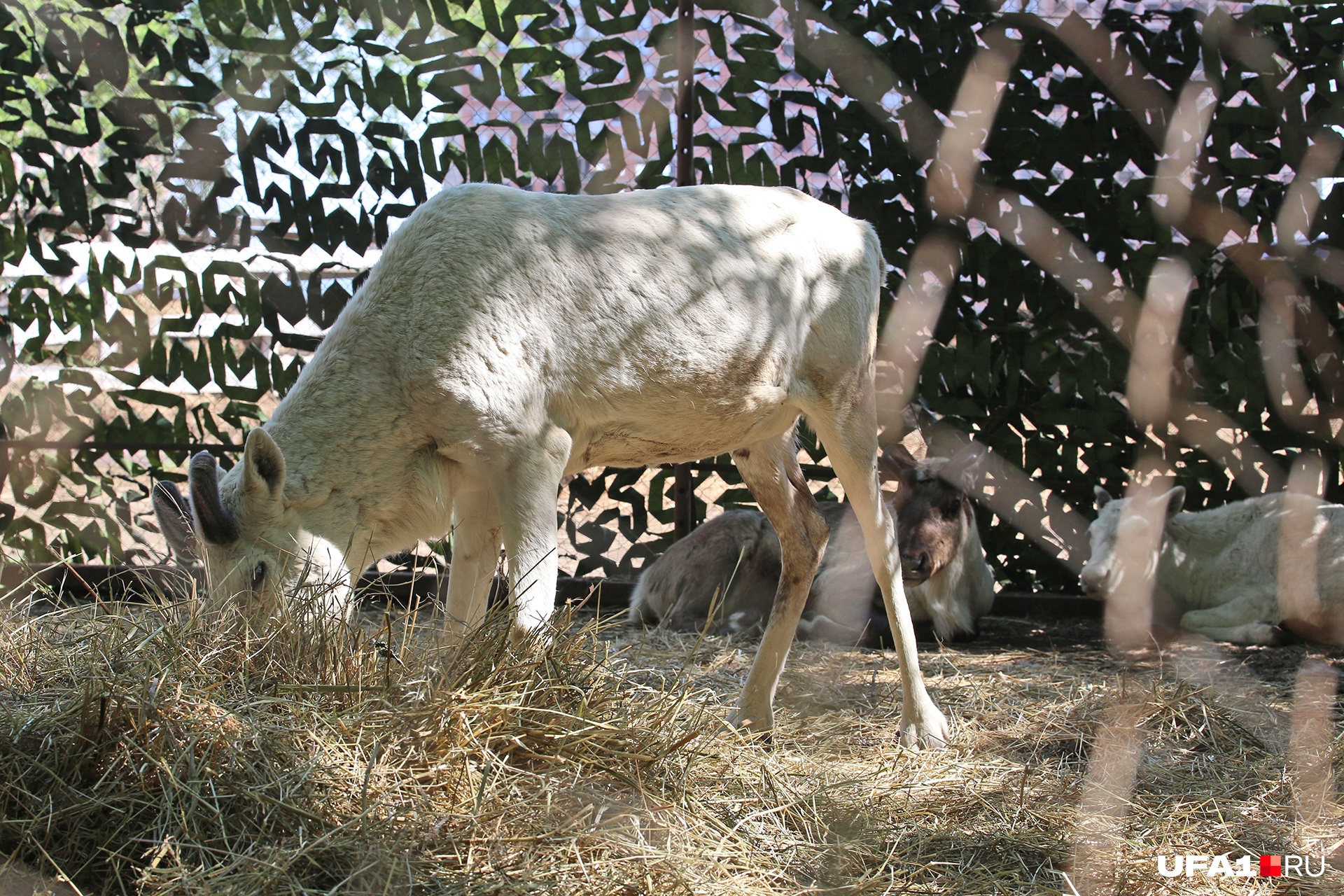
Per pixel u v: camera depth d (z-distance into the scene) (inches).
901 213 219.9
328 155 234.7
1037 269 217.3
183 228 237.1
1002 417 225.6
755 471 153.3
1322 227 184.7
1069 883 96.2
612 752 109.2
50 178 237.5
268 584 123.1
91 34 235.0
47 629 118.3
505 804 98.0
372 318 129.1
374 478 130.0
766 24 223.1
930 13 213.8
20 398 241.0
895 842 109.7
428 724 102.3
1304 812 116.5
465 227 129.6
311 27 232.2
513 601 119.4
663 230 137.1
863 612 157.0
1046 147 213.9
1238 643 211.8
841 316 150.7
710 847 101.9
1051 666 190.9
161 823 87.2
